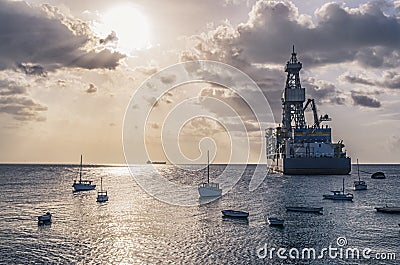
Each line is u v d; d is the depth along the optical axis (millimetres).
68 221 85438
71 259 56000
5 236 70375
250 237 69375
